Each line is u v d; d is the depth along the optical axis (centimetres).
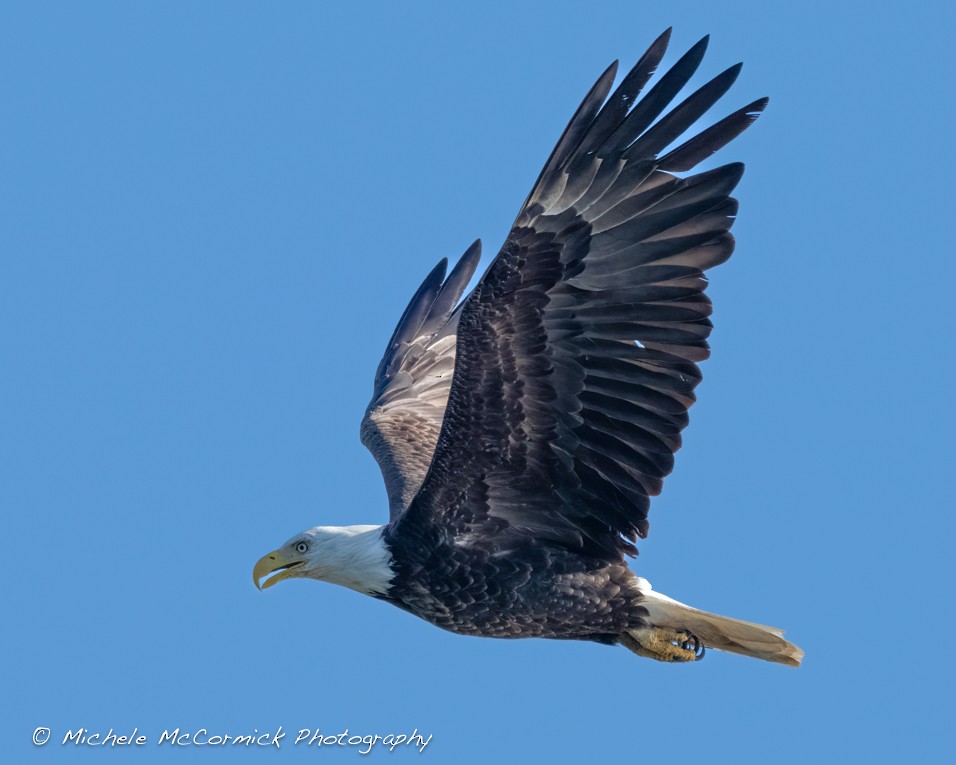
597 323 1520
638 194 1495
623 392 1541
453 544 1600
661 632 1625
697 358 1521
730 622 1608
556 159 1485
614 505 1585
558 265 1502
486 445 1559
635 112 1482
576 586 1605
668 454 1555
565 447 1562
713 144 1486
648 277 1510
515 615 1612
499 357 1527
